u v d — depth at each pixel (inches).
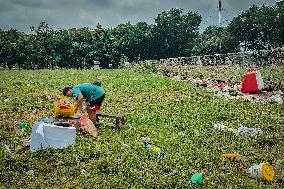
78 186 265.1
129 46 3843.5
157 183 273.0
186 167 310.8
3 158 306.2
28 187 260.7
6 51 3046.3
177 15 4087.1
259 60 1612.9
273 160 340.5
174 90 764.6
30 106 541.6
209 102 630.5
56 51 3385.8
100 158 322.0
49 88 764.6
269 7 3506.4
